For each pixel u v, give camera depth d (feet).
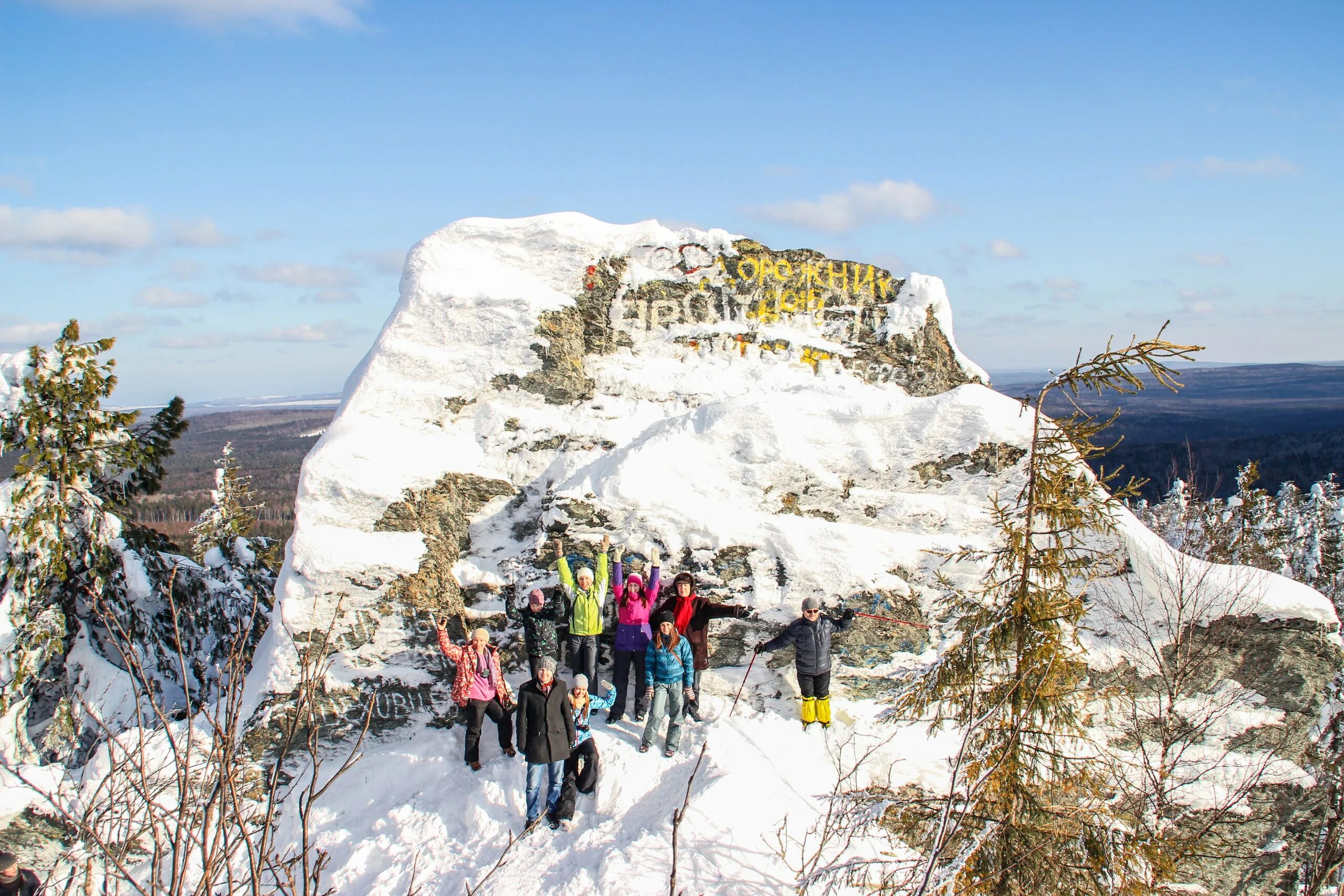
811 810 26.78
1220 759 30.42
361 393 37.60
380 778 29.99
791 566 32.53
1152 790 28.81
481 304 38.78
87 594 38.58
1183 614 31.50
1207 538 51.21
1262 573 33.01
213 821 26.91
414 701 32.50
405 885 25.35
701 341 40.75
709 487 34.17
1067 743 28.94
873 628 32.22
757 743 29.12
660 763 28.40
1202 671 32.17
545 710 25.96
